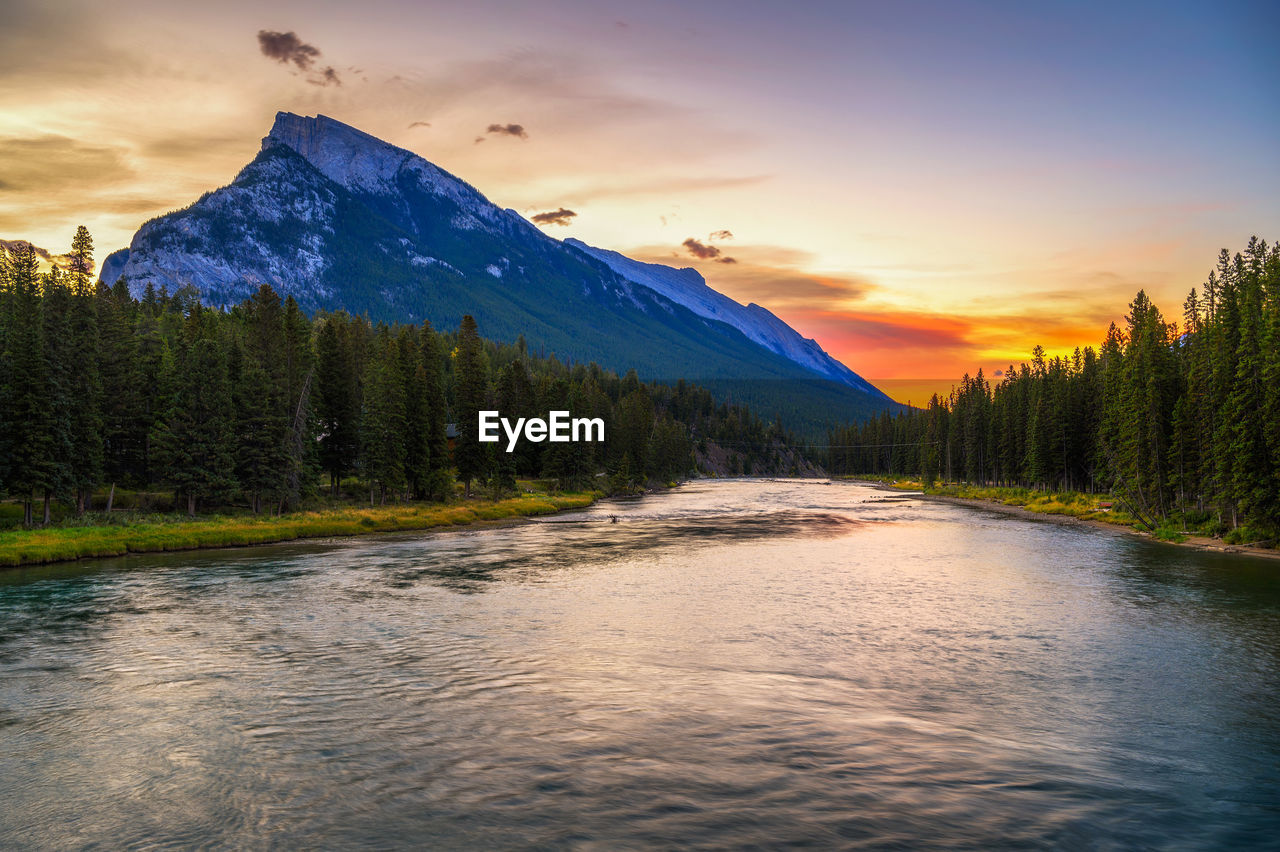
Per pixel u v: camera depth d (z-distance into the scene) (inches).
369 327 7086.6
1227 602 1245.1
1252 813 491.8
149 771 561.6
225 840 452.4
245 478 2775.6
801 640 979.3
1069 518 3166.8
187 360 2888.8
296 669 842.8
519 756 581.0
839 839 445.1
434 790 519.5
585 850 431.5
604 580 1478.8
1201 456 2529.5
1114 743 623.2
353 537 2364.7
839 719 668.1
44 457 2229.3
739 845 437.1
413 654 908.6
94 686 782.5
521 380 4704.7
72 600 1274.6
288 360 3265.3
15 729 655.8
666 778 537.0
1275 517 2044.8
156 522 2412.6
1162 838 454.9
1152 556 1855.3
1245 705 724.7
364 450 3331.7
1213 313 2834.6
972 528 2659.9
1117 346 4101.9
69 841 454.6
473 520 2940.5
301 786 530.0
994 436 5757.9
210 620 1109.7
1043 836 453.7
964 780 537.6
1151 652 921.5
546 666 852.0
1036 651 925.2
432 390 3619.6
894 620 1101.7
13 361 2233.0
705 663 866.8
